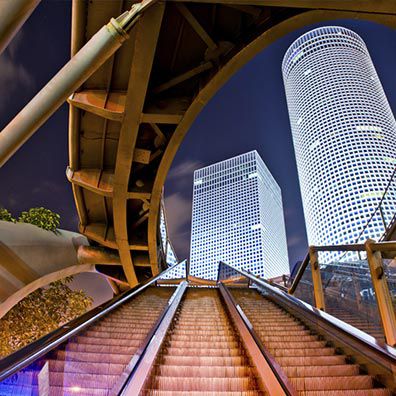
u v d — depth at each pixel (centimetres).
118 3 928
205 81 1145
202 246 18438
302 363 483
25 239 1564
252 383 449
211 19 1057
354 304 646
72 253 1897
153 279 1146
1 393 371
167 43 1109
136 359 449
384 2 763
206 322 829
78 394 444
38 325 1697
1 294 1450
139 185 1538
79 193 1691
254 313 854
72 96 1155
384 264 566
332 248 727
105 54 788
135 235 1978
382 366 376
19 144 784
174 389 443
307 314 587
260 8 996
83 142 1392
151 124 1277
